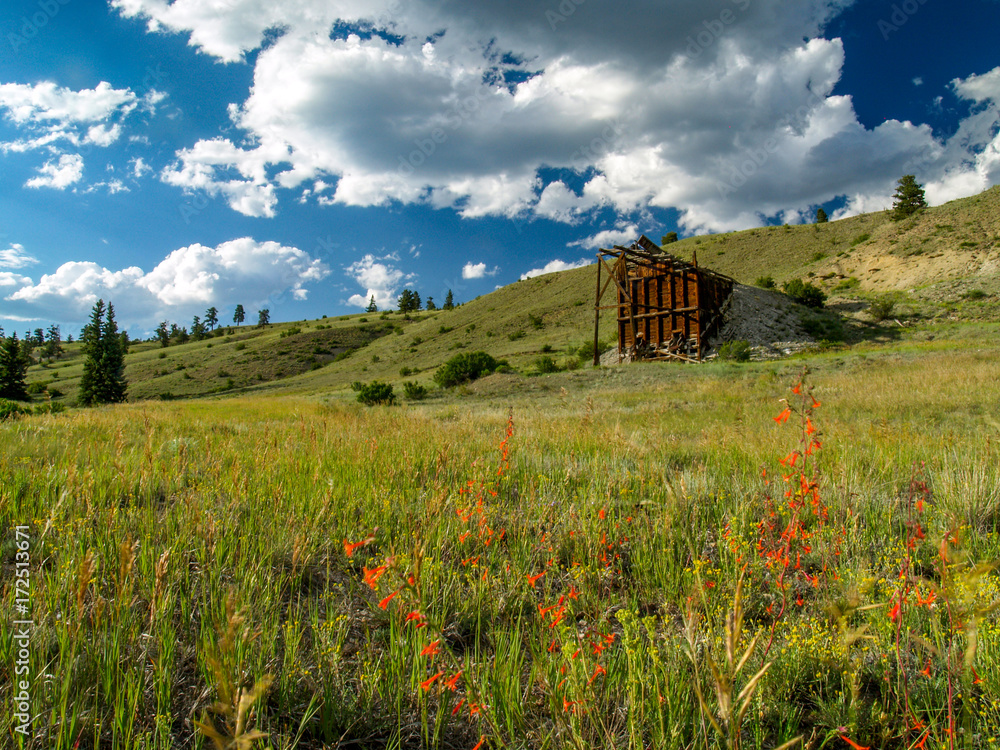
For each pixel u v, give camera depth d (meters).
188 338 176.00
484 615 2.96
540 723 2.10
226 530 3.64
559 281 106.12
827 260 74.69
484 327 89.62
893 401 12.91
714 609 2.71
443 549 3.68
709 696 2.00
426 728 2.01
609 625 2.72
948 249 59.72
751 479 5.40
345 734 2.06
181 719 2.11
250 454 6.85
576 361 41.16
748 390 19.20
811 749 1.98
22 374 67.12
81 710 2.04
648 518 4.12
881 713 2.03
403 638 2.46
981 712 1.91
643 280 39.38
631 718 1.83
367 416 13.82
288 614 2.79
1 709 1.93
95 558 2.22
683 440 8.98
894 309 46.28
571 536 3.83
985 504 4.32
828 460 5.75
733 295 42.25
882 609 2.50
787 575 3.02
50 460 6.64
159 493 5.09
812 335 40.94
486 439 8.66
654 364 32.28
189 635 2.61
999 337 29.80
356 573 3.48
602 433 8.74
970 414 10.87
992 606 1.59
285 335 135.88
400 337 111.19
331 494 4.38
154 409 20.95
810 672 2.37
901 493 4.96
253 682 2.09
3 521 3.91
